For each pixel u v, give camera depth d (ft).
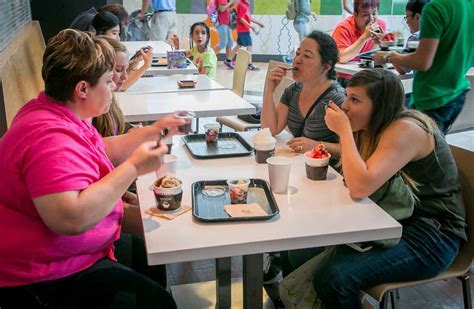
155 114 9.53
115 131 7.72
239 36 29.19
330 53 8.02
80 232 4.57
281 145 8.10
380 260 6.06
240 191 5.72
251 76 27.63
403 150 6.01
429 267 6.18
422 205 6.48
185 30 31.53
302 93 8.48
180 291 8.29
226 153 7.45
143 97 10.87
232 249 4.95
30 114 4.81
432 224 6.39
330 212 5.65
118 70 7.86
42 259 4.89
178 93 11.33
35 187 4.41
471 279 8.96
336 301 5.98
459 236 6.43
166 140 7.10
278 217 5.51
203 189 6.23
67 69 4.80
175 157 6.68
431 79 10.93
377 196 6.25
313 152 6.59
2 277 4.86
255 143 7.11
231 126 13.43
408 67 11.07
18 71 10.31
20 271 4.86
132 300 5.20
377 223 5.40
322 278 6.08
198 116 9.78
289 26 31.89
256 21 31.30
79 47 4.84
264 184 6.28
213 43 29.91
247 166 7.06
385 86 6.19
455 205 6.46
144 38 22.76
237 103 10.44
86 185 4.63
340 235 5.20
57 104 4.95
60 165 4.46
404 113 6.41
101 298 5.14
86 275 5.24
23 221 4.77
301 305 6.40
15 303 4.92
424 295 8.59
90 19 13.55
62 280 5.10
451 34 10.48
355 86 6.32
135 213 6.90
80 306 5.08
